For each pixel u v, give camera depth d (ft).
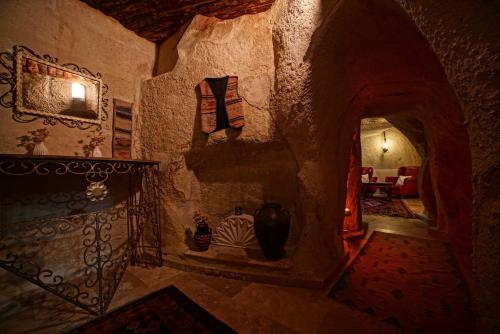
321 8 5.01
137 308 4.87
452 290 5.45
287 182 7.07
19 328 4.36
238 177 7.84
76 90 6.40
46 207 5.76
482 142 1.91
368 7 4.34
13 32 5.25
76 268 6.29
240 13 7.34
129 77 8.00
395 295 5.24
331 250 6.63
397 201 20.77
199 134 7.45
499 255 1.78
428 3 2.25
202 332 4.08
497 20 1.67
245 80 6.82
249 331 4.08
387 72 6.87
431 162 11.18
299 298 5.15
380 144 28.02
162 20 7.70
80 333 4.16
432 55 5.90
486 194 1.90
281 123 6.38
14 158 3.99
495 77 1.72
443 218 10.85
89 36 6.82
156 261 7.34
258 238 6.40
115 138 7.41
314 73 5.53
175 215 7.79
